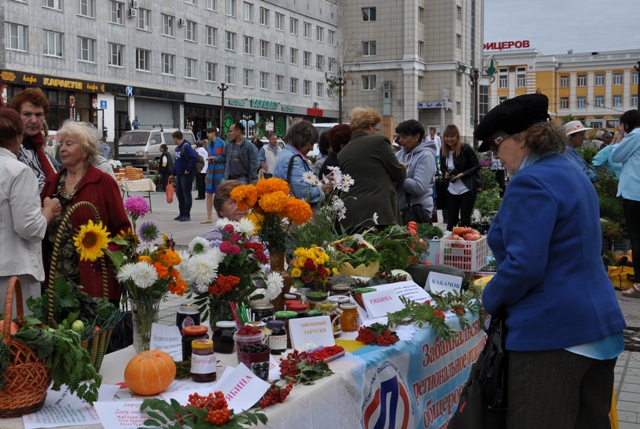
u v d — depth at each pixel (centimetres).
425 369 367
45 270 442
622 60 9762
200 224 1489
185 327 293
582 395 284
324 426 269
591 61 9869
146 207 328
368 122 627
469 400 295
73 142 434
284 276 372
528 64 9881
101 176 437
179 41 4384
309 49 5872
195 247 332
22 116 476
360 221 589
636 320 712
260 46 5222
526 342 274
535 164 283
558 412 271
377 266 440
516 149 290
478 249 536
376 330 344
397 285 413
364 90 6419
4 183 382
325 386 272
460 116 6712
